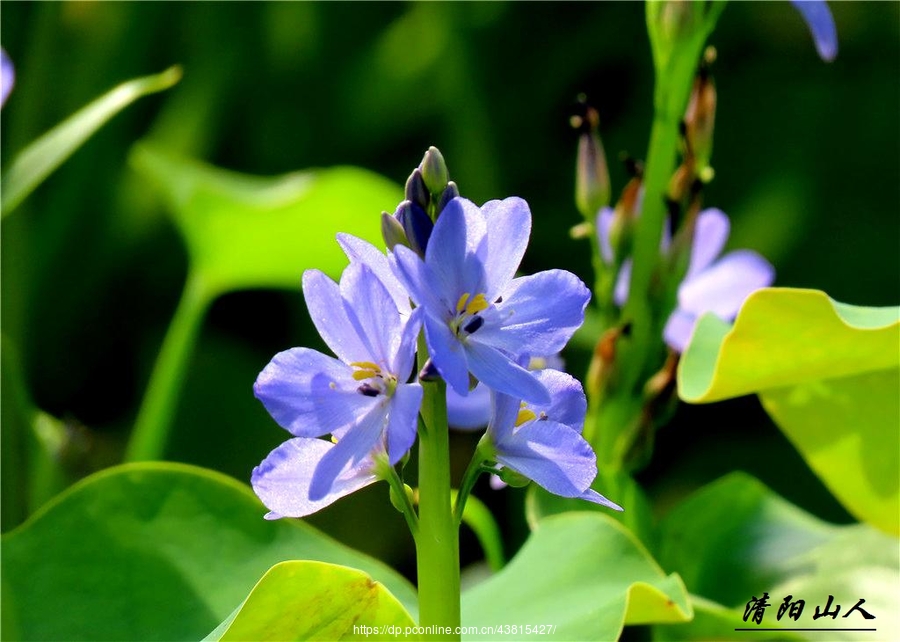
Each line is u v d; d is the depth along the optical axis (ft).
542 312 1.76
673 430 3.40
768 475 3.29
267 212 2.25
